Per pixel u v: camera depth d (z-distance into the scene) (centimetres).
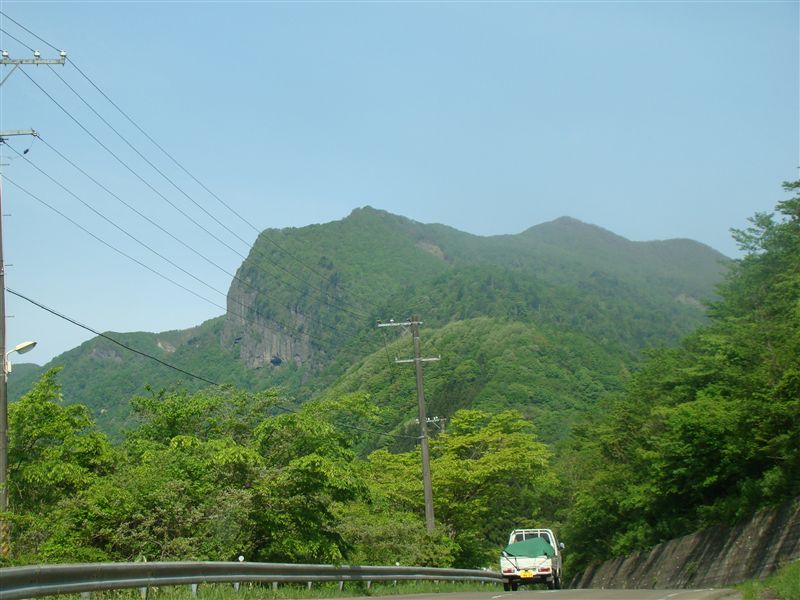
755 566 3134
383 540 3020
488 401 10019
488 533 5619
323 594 1892
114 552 1933
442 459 4228
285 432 2366
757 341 3356
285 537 2247
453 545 3541
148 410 2662
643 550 4819
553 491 5934
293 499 2228
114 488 1973
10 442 2464
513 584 2777
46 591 1090
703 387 4112
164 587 1413
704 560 3734
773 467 3375
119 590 1291
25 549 1950
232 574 1627
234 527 2153
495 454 4181
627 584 4903
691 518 4325
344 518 2889
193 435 2544
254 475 2227
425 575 2709
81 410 2647
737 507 3534
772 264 4284
